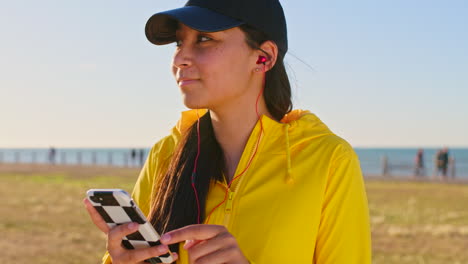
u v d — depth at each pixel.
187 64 1.71
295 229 1.65
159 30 1.86
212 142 1.85
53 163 57.34
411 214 15.56
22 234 11.55
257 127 1.80
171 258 1.56
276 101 1.88
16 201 17.77
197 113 2.03
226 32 1.71
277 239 1.64
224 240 1.46
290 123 1.83
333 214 1.70
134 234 1.52
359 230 1.69
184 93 1.74
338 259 1.66
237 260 1.47
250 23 1.73
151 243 1.53
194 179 1.79
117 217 1.51
